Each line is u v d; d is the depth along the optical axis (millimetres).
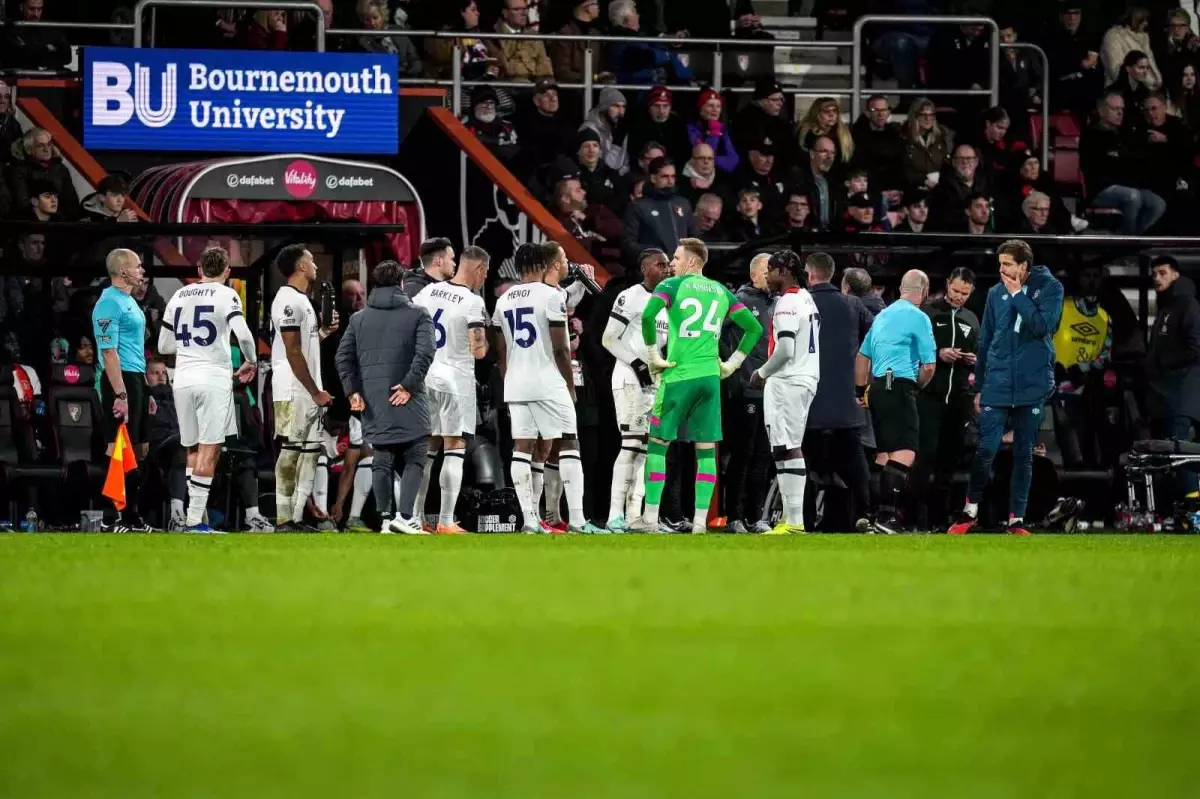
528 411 46844
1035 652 14594
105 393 46875
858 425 49344
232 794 8195
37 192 55750
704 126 66812
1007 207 68875
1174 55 77625
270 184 60719
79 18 69062
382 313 43438
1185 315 56031
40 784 8508
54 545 34000
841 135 68250
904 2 78812
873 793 8258
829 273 49344
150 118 61406
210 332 45062
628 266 60875
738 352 46062
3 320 53812
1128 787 8477
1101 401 57094
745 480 51469
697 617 17625
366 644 14945
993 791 8336
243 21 67250
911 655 14312
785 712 11109
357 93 62438
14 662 13688
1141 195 72438
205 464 45281
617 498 48781
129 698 11688
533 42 70312
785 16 82250
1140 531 53750
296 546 34250
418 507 46906
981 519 55344
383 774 8766
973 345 52906
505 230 61812
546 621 17125
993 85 72125
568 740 9914
